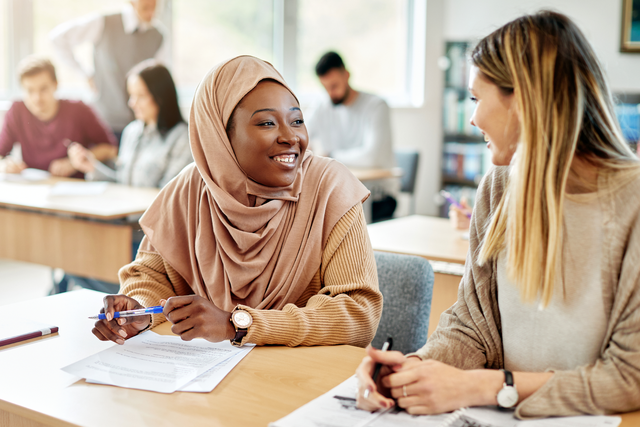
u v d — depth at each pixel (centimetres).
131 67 427
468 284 108
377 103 419
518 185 88
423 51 554
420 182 570
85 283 283
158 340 115
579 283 90
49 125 372
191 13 475
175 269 141
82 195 281
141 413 87
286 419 83
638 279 84
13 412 90
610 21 494
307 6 527
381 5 555
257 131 128
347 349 114
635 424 83
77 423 84
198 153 136
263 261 132
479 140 548
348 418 84
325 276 133
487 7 531
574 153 90
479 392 88
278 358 108
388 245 216
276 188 134
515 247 89
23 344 113
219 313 112
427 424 83
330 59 409
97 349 111
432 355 99
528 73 87
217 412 87
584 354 91
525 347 97
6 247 274
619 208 87
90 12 447
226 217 134
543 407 85
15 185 316
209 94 133
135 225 258
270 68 135
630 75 495
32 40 430
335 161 143
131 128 334
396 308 145
